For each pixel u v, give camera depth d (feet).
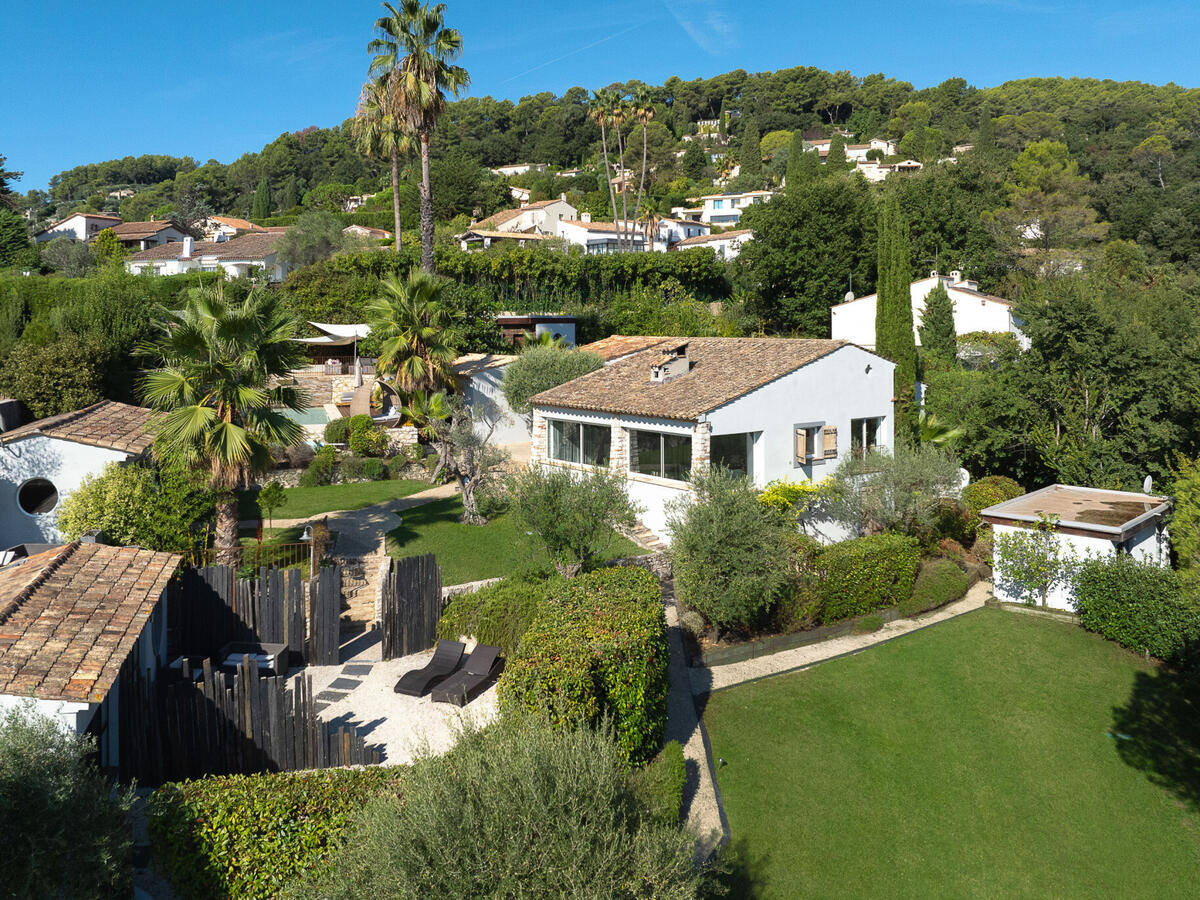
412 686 51.52
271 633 57.16
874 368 95.25
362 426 120.06
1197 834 46.75
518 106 568.82
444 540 81.97
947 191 224.33
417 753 34.68
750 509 61.72
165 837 31.50
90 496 64.95
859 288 199.52
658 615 48.67
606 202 368.07
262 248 228.84
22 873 25.21
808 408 87.25
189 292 65.67
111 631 39.70
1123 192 304.09
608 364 107.76
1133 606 68.13
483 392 127.44
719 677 60.44
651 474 84.28
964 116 542.16
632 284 199.41
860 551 72.13
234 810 31.78
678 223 348.59
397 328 112.47
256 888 31.63
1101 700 60.75
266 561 72.18
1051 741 55.26
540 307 186.80
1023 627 73.46
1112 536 74.74
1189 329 122.72
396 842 23.80
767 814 45.96
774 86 615.16
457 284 166.91
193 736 41.75
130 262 219.61
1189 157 339.36
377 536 84.02
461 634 60.23
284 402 69.31
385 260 175.22
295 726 41.96
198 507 69.31
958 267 218.59
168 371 64.85
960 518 92.22
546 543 64.34
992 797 49.57
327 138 540.11
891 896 41.52
